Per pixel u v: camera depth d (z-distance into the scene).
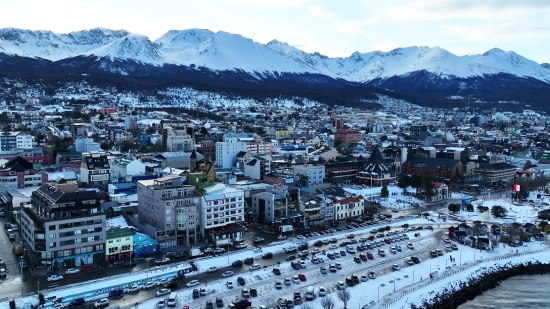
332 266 175.62
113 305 141.12
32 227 170.50
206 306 142.50
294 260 182.88
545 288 173.62
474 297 165.62
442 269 181.62
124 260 178.38
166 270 167.75
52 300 141.50
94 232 174.00
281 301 145.25
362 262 184.25
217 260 180.25
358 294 156.12
